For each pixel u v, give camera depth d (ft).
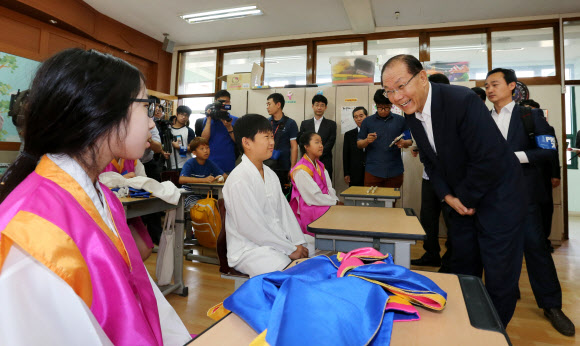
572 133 22.58
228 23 17.39
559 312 6.17
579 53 14.85
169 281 7.27
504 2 14.26
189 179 10.55
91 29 16.01
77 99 1.57
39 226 1.35
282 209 5.78
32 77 1.62
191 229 11.87
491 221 4.38
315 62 18.44
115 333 1.47
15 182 1.61
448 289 2.29
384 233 4.02
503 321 4.47
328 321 1.52
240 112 16.66
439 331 1.71
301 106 15.84
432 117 4.25
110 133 1.70
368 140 11.29
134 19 17.17
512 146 5.96
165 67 20.79
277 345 1.35
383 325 1.70
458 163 4.45
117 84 1.69
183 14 16.37
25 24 14.01
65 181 1.58
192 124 21.04
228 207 5.16
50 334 1.31
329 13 15.93
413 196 14.24
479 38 16.26
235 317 1.85
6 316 1.24
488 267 4.43
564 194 14.24
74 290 1.38
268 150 5.48
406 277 2.08
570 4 14.25
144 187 6.33
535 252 6.27
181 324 2.39
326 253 5.96
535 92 14.55
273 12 15.99
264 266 4.66
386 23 16.71
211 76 20.65
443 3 14.55
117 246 1.71
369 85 15.10
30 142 1.60
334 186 15.46
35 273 1.32
